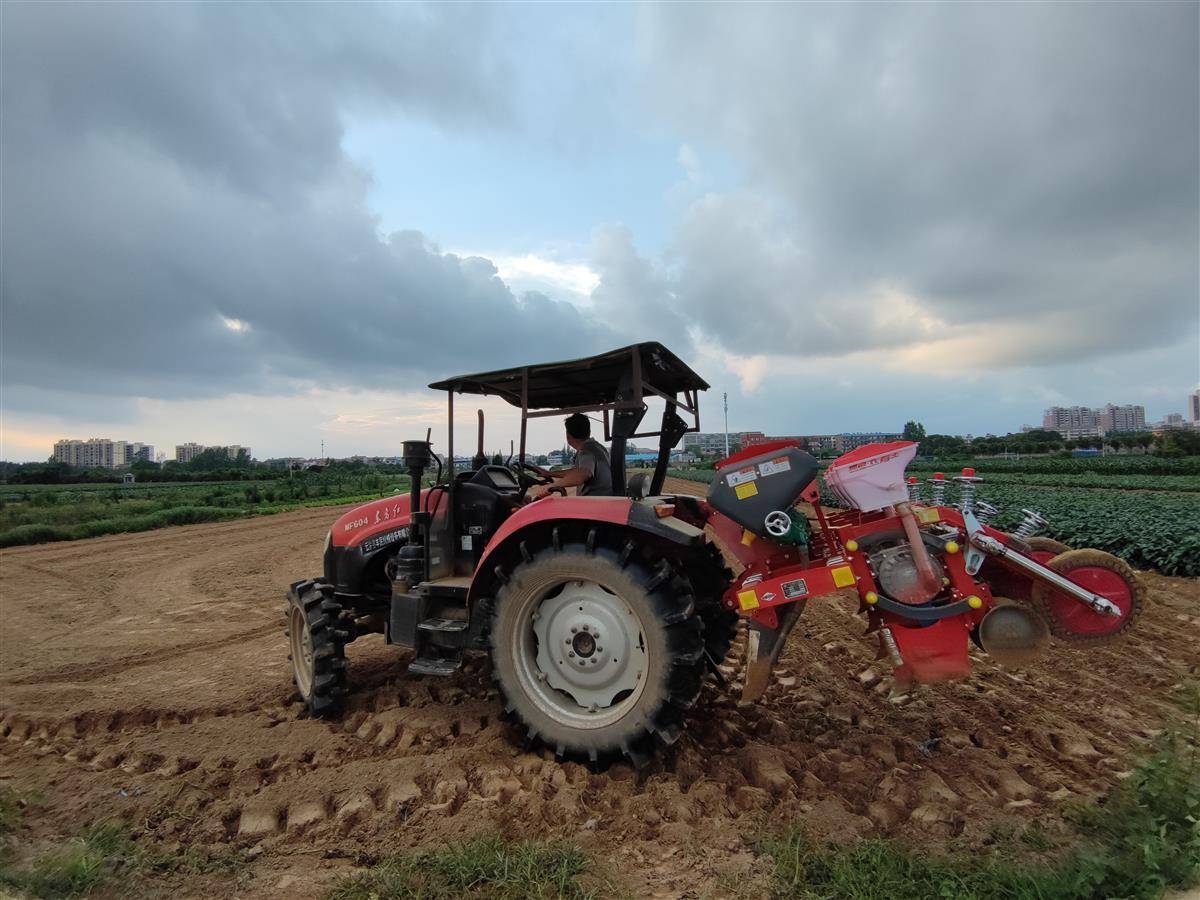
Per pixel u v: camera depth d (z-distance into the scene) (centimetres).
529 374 444
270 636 719
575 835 289
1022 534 384
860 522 381
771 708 445
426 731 417
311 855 286
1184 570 918
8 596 985
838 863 256
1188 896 224
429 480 505
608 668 363
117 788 353
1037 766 348
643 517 354
